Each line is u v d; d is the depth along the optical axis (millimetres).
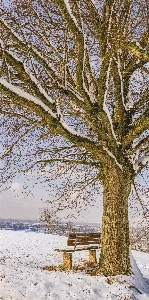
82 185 10492
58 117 6047
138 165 8539
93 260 10664
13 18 7438
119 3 7398
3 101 6797
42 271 7746
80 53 5902
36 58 6852
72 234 9883
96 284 6734
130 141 7797
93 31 8281
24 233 26938
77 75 6480
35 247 17109
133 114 8773
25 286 6262
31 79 6082
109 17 6973
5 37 6699
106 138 7637
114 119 8852
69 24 5469
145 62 8570
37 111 5738
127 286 6816
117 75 8047
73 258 12336
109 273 7570
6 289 6031
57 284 6523
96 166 8859
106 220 7984
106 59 6043
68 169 10141
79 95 7773
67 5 5254
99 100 6809
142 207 9750
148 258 17391
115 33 7336
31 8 7203
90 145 7105
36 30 7594
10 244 18438
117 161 7867
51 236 25281
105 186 8273
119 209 7918
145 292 7027
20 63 6285
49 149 9148
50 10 8109
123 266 7605
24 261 10836
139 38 8656
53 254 13594
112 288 6625
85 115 7449
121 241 7758
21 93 5438
